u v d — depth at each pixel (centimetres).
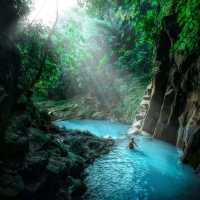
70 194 1203
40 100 4991
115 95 4362
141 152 2134
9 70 1057
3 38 1027
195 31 1526
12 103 1146
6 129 998
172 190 1427
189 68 2152
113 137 2756
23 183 927
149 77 4059
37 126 1612
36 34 1970
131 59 4597
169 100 2506
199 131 1773
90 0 1938
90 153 1942
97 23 4959
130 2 2053
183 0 1465
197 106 1992
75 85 4997
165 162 1892
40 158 1073
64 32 3222
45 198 1070
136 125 3023
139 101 3722
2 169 902
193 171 1716
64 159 1339
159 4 2170
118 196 1332
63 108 4350
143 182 1527
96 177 1572
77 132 2411
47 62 2423
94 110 4228
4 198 842
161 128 2542
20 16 1188
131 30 4497
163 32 2500
